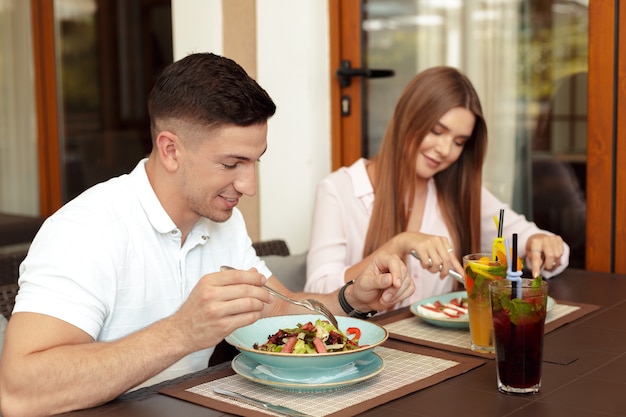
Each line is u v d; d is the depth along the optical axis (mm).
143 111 3969
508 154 2746
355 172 2273
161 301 1534
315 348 1322
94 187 1525
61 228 1387
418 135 2133
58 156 4160
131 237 1485
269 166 3057
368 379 1288
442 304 1778
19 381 1226
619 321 1652
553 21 2584
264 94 1409
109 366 1228
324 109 2988
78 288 1338
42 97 4164
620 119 2428
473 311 1455
